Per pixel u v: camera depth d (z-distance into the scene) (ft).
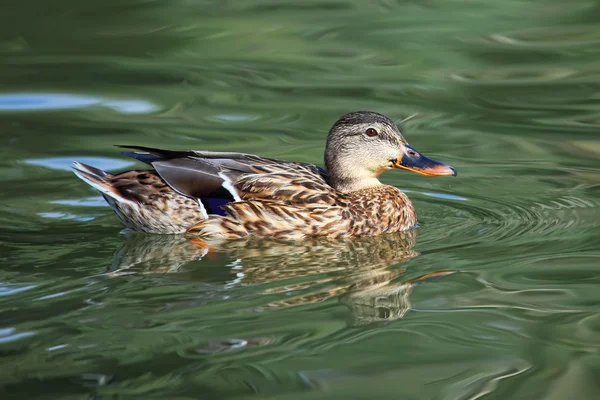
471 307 33.37
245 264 38.65
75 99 63.52
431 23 79.87
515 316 32.53
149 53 73.92
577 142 55.93
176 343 30.14
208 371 28.37
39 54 73.10
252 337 30.71
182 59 72.79
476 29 78.02
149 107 62.28
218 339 30.53
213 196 42.83
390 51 73.67
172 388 27.35
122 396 26.86
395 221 44.16
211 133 57.26
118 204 42.39
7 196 46.91
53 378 27.81
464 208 46.52
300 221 42.86
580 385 27.68
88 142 55.47
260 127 58.39
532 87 65.82
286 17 82.28
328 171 45.85
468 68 69.97
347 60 72.08
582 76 67.72
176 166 42.83
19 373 28.09
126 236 42.06
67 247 40.16
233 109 61.98
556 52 72.54
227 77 68.69
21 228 42.63
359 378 28.09
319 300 34.12
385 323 31.96
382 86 66.39
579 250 39.34
